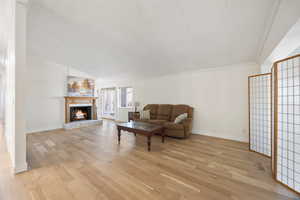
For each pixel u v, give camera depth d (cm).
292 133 169
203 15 212
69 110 522
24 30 201
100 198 149
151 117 505
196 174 199
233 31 236
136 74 558
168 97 505
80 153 273
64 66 514
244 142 346
